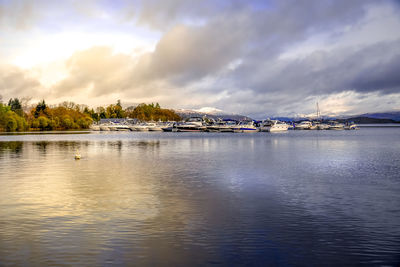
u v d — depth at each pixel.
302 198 23.98
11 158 51.28
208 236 16.23
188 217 19.33
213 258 13.83
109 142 98.88
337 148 74.62
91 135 159.25
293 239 15.89
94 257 13.87
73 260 13.59
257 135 172.62
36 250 14.54
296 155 57.28
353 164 44.09
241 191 26.41
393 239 15.91
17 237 16.05
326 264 13.36
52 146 79.38
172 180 31.44
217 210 20.80
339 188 27.64
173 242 15.47
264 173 35.91
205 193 25.66
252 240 15.74
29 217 19.25
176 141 106.38
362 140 112.75
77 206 21.70
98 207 21.47
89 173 35.78
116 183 29.83
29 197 24.22
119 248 14.79
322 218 19.14
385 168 39.91
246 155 57.38
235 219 18.92
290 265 13.25
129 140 112.25
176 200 23.39
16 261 13.48
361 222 18.45
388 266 13.20
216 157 53.59
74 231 16.89
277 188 27.62
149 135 168.38
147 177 33.12
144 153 61.00
